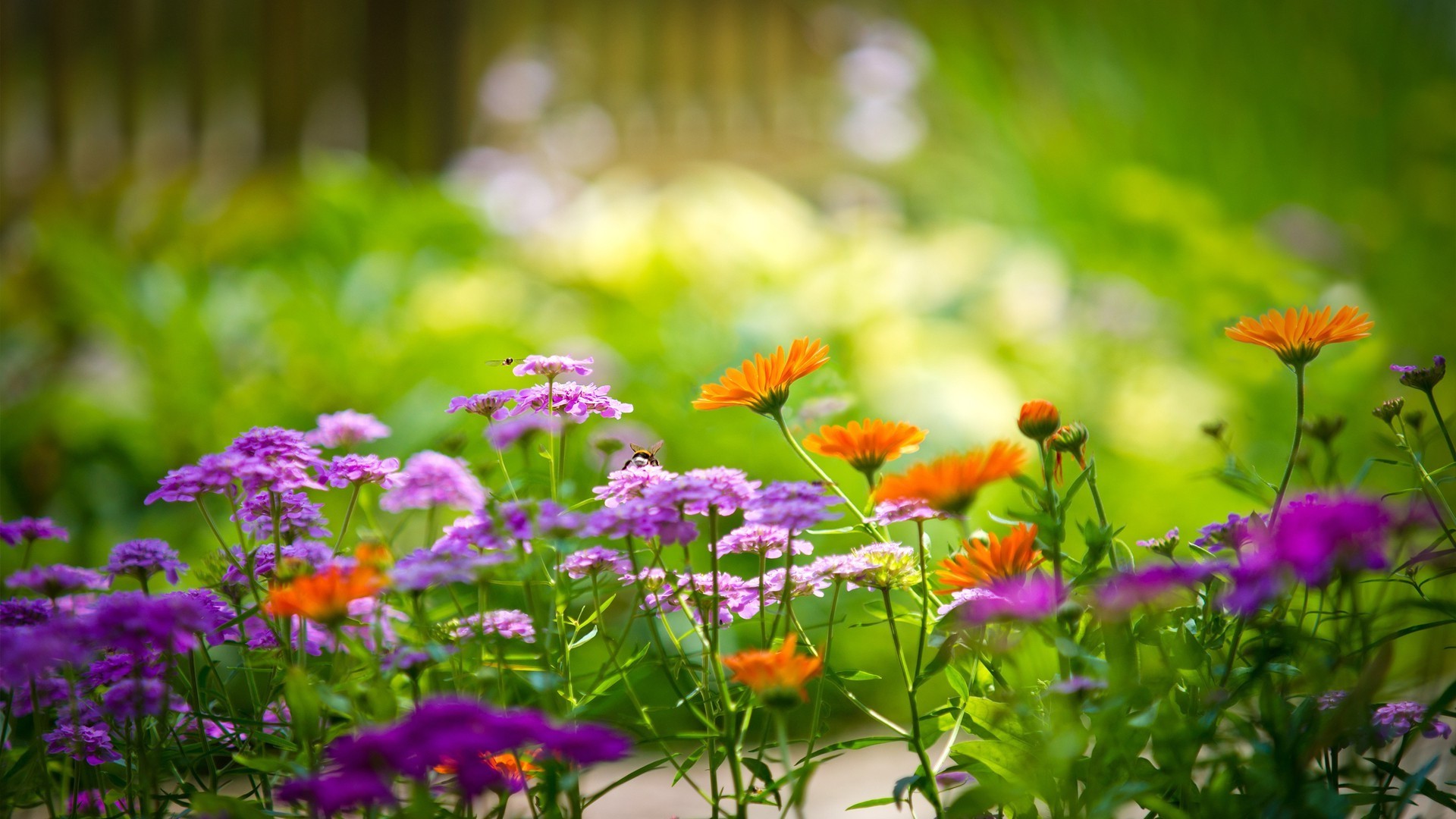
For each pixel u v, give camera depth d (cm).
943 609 156
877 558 155
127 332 304
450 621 157
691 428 260
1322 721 149
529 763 154
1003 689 152
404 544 230
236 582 159
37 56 438
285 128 459
